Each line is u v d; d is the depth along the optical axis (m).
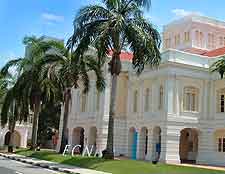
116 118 45.16
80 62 35.94
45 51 40.16
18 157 37.03
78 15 29.30
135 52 28.77
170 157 37.75
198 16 54.47
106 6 29.47
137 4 29.44
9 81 55.34
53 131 74.31
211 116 40.19
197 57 40.81
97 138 45.03
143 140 42.41
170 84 38.88
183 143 44.06
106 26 28.11
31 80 43.09
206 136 39.91
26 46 47.31
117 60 29.70
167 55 39.47
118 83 46.38
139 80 43.75
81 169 25.33
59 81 39.34
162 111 39.06
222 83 39.44
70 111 54.31
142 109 42.72
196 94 40.50
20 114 48.94
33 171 22.78
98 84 36.84
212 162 38.66
